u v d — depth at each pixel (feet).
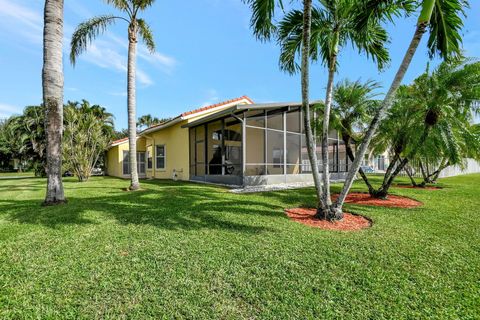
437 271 10.00
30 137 63.72
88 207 20.25
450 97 24.52
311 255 11.25
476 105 26.25
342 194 17.72
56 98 21.33
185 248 11.71
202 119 43.14
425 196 29.27
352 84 27.07
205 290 8.34
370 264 10.48
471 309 7.62
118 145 64.75
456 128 27.73
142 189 33.24
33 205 21.17
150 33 35.42
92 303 7.61
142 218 16.89
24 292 8.15
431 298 8.17
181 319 6.98
